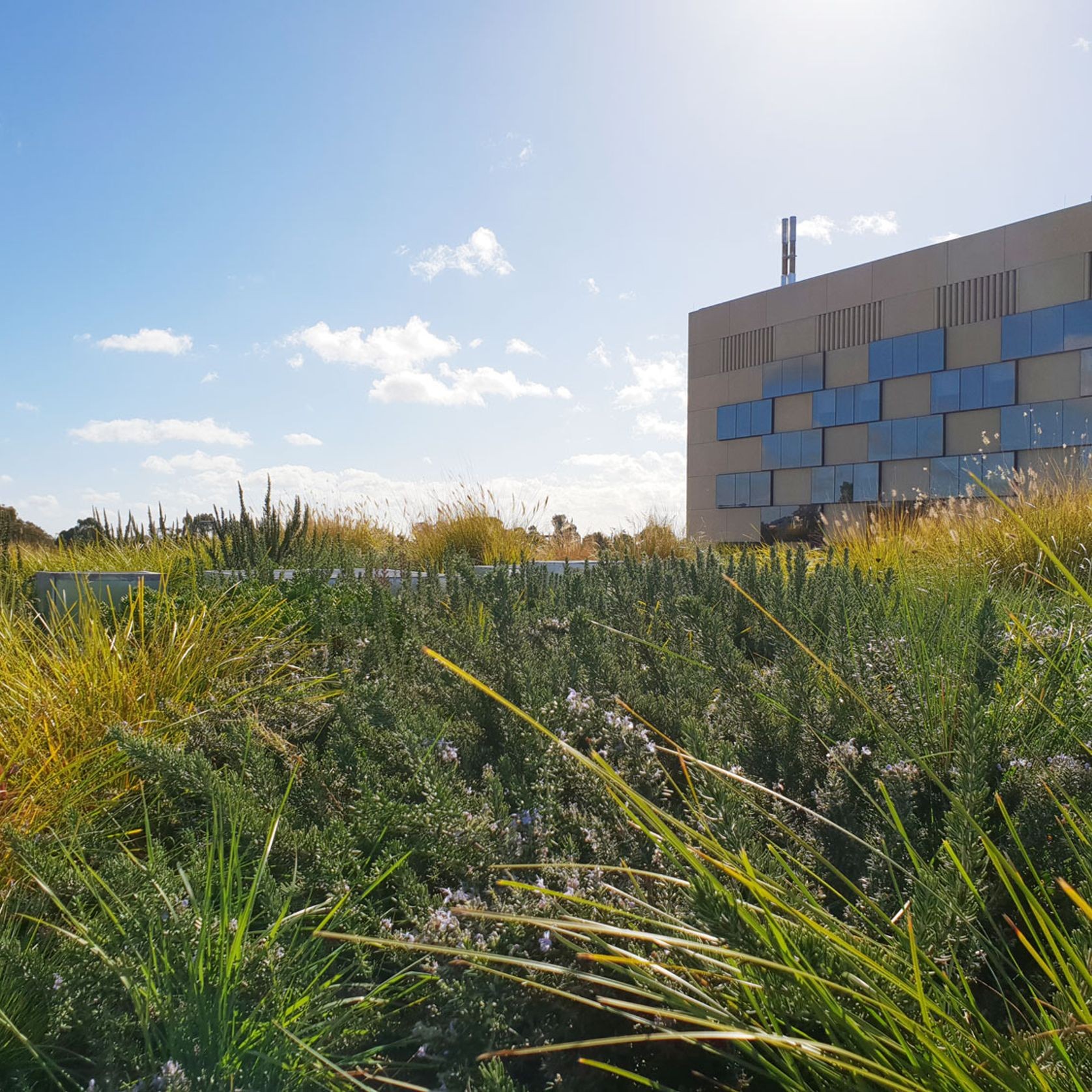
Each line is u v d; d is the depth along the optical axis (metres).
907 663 2.79
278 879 1.83
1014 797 1.90
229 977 1.35
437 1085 1.37
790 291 35.84
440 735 2.40
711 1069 1.28
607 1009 1.16
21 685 2.95
